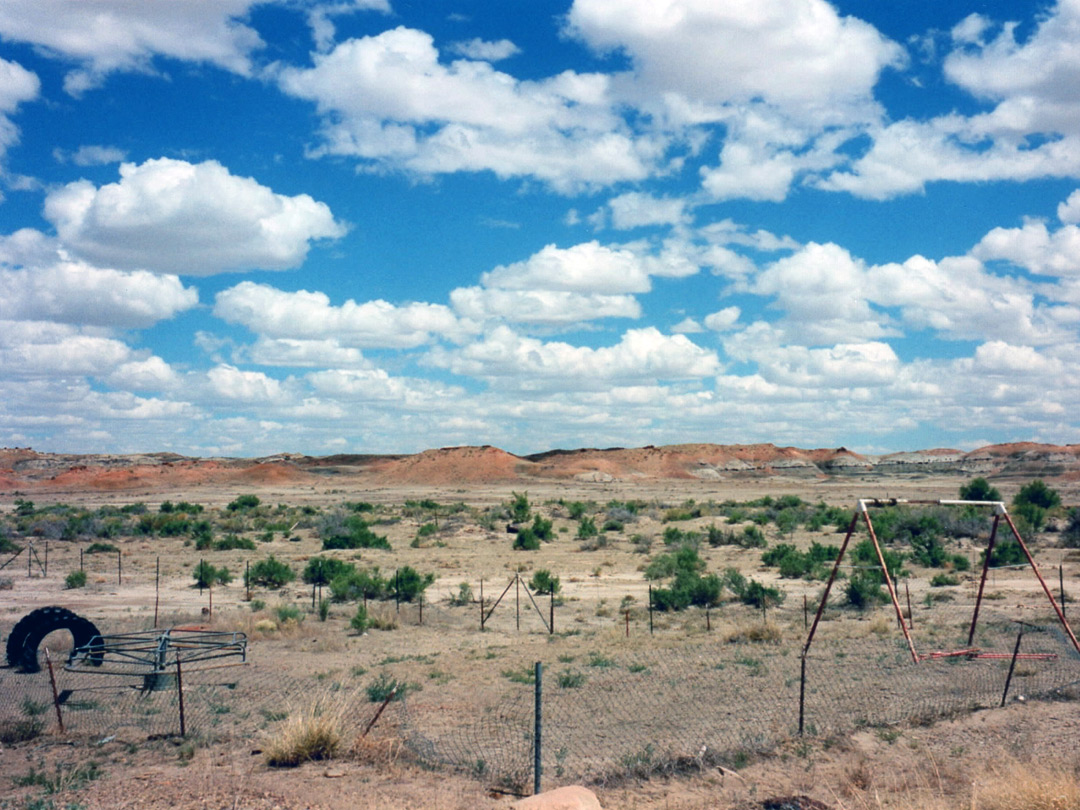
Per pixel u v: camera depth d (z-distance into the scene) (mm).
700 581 32062
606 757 12031
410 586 33219
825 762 11523
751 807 9656
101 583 38844
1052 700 14414
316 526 70000
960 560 38844
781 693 15977
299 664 20344
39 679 18328
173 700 16109
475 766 11500
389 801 9852
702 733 13242
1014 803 9047
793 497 93312
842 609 29250
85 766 11594
